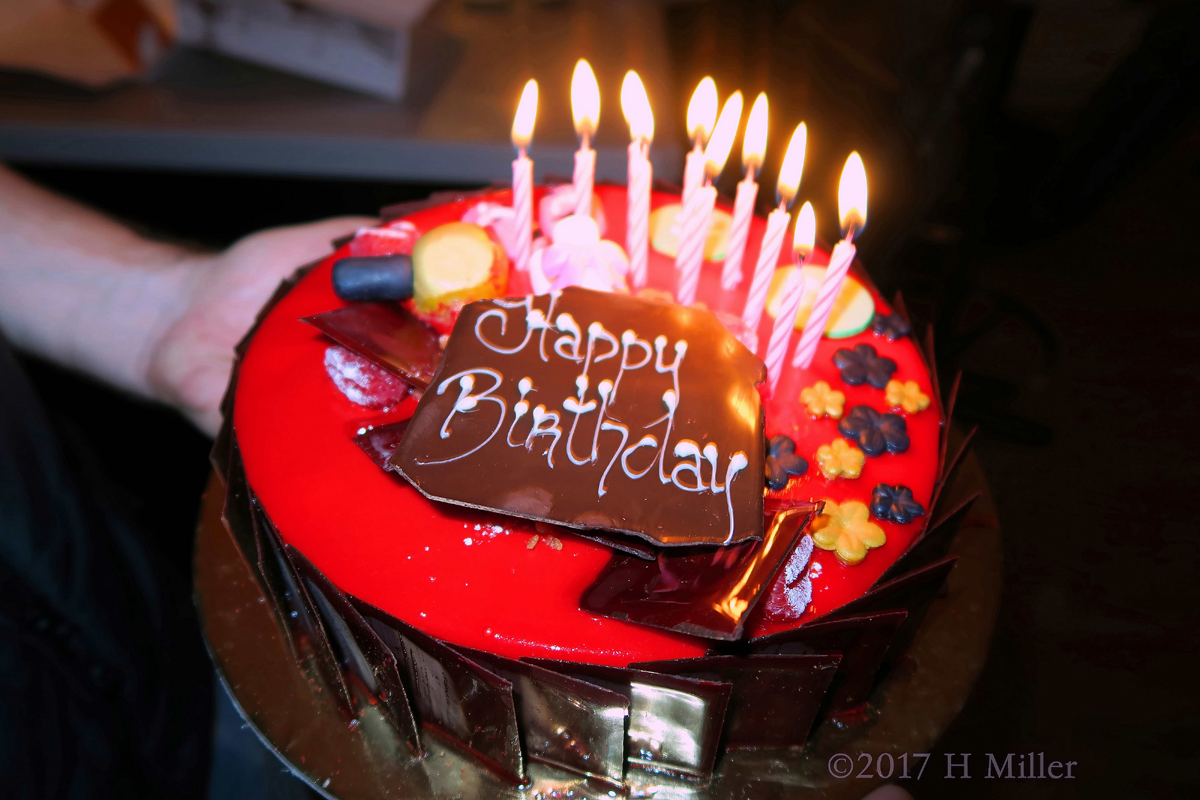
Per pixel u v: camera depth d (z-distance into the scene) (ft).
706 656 1.00
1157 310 2.82
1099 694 1.96
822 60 1.93
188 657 1.51
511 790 1.04
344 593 0.99
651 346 1.15
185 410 1.53
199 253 1.79
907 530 1.11
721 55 2.28
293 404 1.17
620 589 1.01
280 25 1.84
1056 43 2.78
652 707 0.98
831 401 1.21
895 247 2.02
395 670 0.99
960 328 2.75
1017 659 2.01
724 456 1.06
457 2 2.10
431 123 1.80
